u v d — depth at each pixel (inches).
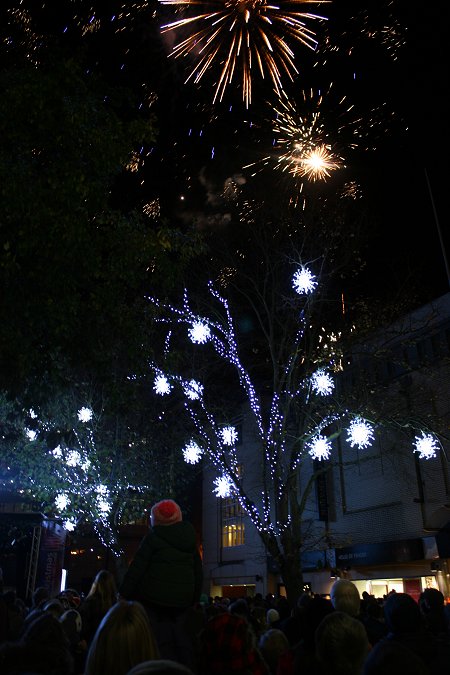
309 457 1045.8
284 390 824.3
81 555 1349.7
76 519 883.4
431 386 807.7
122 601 124.4
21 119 412.8
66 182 409.7
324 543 975.0
